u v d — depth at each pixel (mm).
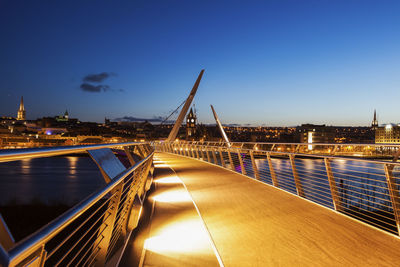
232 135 156750
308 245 4453
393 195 5113
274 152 9852
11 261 724
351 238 4793
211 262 3787
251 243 4520
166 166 18734
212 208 6848
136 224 4750
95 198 1556
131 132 179250
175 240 4578
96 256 2619
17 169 69125
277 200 7887
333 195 6719
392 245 4469
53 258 14164
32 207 33562
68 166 75375
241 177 12891
